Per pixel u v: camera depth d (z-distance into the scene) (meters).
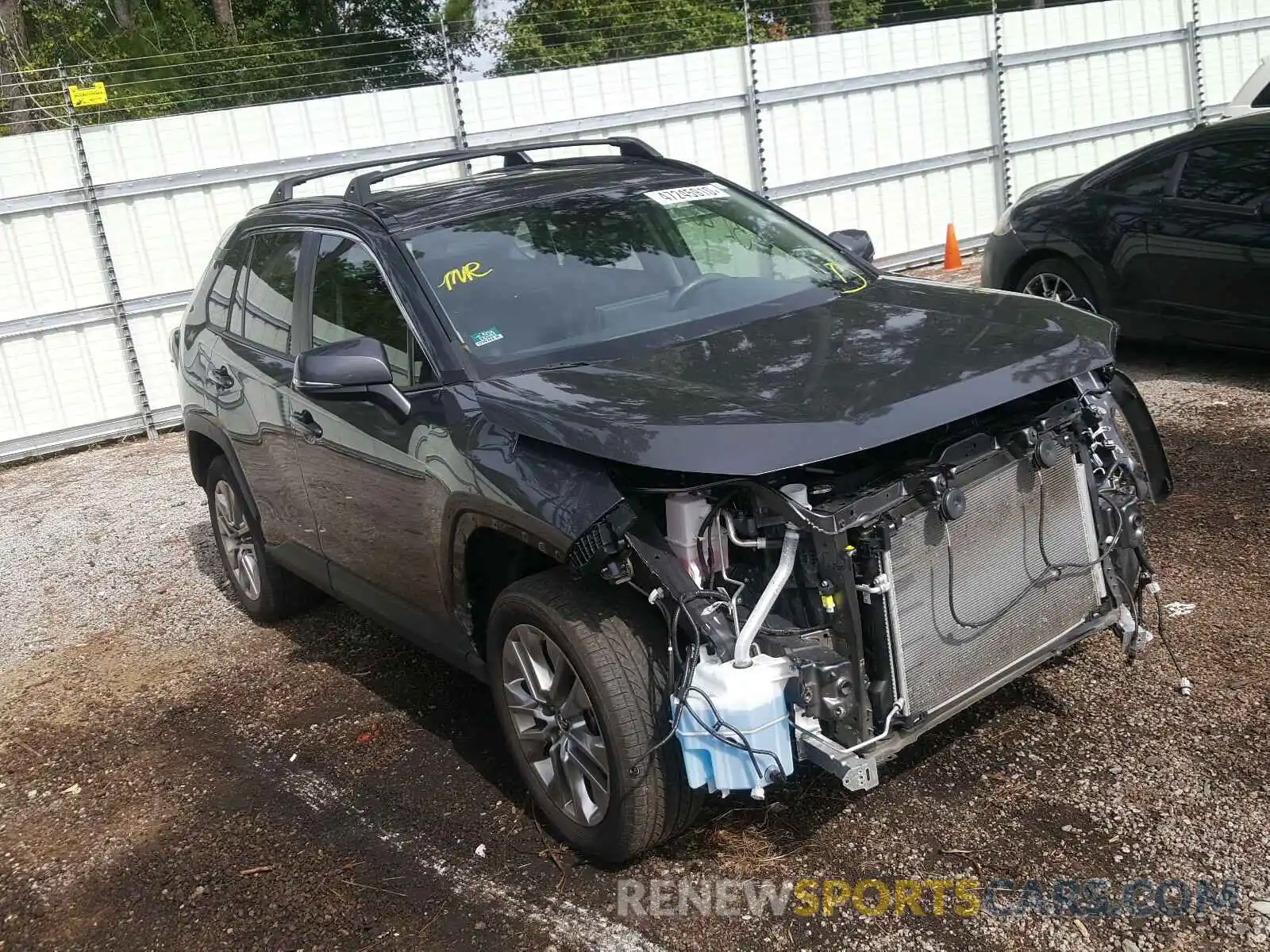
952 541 3.13
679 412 3.11
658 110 12.70
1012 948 2.90
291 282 4.83
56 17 24.28
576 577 3.38
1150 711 3.82
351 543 4.48
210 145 11.20
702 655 2.96
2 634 6.41
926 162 14.12
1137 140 15.34
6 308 10.70
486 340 3.85
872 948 2.96
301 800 4.13
